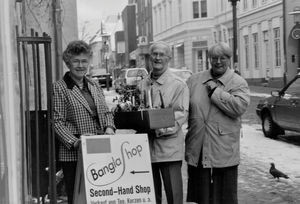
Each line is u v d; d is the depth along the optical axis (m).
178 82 5.48
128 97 6.06
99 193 4.68
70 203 5.15
